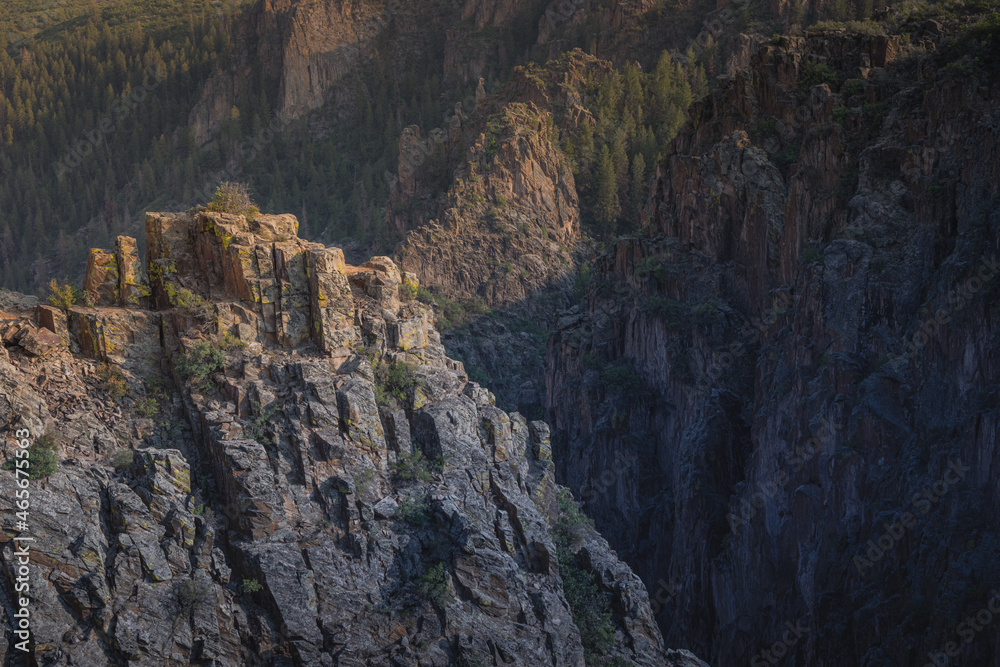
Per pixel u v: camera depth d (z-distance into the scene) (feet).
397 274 202.28
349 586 168.86
